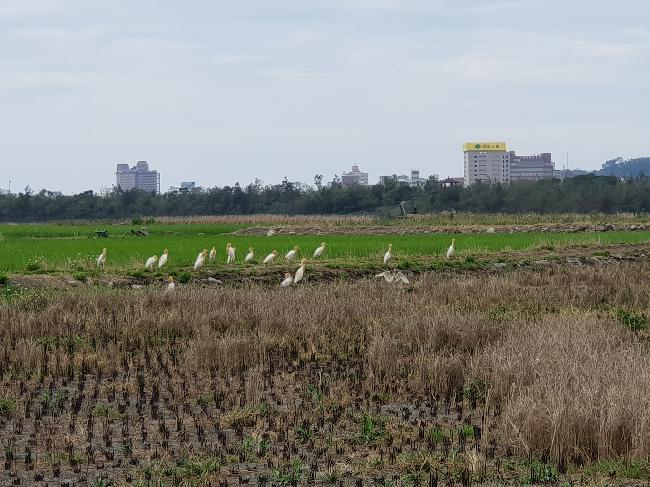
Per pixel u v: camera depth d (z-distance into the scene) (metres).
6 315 20.92
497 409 14.38
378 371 16.64
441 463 11.92
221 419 13.94
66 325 20.27
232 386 15.92
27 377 16.45
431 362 16.34
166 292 24.67
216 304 22.81
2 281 28.62
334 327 20.47
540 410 12.43
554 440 11.97
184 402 14.80
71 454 12.06
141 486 10.94
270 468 11.79
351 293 25.97
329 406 14.57
